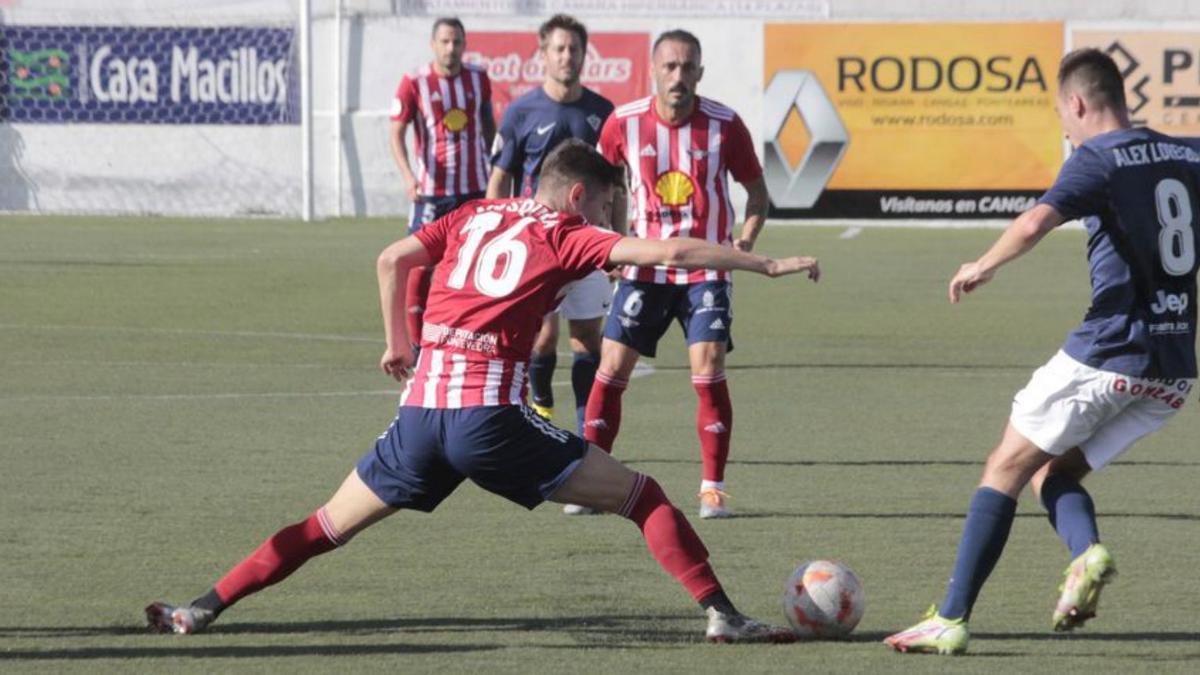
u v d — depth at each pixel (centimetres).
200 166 8856
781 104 8550
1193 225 1628
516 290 1628
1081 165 1612
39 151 8806
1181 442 3098
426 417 1645
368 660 1622
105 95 8788
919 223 8544
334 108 8800
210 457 2803
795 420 3294
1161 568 2069
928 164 8506
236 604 1858
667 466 2780
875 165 8531
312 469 2702
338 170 8831
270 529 2252
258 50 8800
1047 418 1636
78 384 3656
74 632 1722
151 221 8481
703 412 2372
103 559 2070
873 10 8512
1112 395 1620
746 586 1961
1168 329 1623
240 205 8881
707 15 8525
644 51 8519
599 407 2480
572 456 1664
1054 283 6188
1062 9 8438
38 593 1894
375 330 4684
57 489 2517
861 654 1658
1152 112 8425
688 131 2461
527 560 2094
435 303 1666
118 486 2547
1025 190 8494
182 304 5212
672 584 1970
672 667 1602
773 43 8525
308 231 7988
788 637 1706
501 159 3167
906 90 8481
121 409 3316
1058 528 1700
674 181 2467
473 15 8581
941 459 2858
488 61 8525
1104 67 1670
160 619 1723
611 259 1617
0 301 5206
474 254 1659
